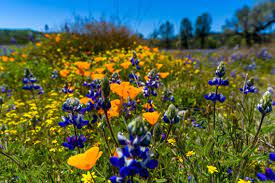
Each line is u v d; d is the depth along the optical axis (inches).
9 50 72.6
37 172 13.9
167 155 14.8
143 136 8.0
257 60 72.9
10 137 20.6
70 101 13.0
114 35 61.3
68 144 13.1
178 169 13.5
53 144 19.1
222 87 34.3
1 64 55.1
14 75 45.9
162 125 18.2
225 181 12.6
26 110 29.2
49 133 20.7
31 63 50.9
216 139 14.7
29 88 28.7
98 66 42.8
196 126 18.6
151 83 20.2
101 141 15.1
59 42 61.2
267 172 8.6
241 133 15.7
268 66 68.9
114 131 14.6
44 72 44.5
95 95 13.9
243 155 11.6
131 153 7.9
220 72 16.6
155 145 13.1
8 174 15.3
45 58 56.0
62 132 20.5
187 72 40.9
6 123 25.4
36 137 20.7
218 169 12.8
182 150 13.8
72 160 8.4
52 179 12.9
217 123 16.8
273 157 8.7
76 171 14.0
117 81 22.3
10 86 41.5
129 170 7.7
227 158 13.7
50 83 39.7
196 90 31.3
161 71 40.2
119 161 8.0
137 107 21.9
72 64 44.6
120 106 14.6
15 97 36.3
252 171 13.8
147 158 7.9
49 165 15.8
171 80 37.6
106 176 12.7
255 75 52.6
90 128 18.8
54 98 32.0
